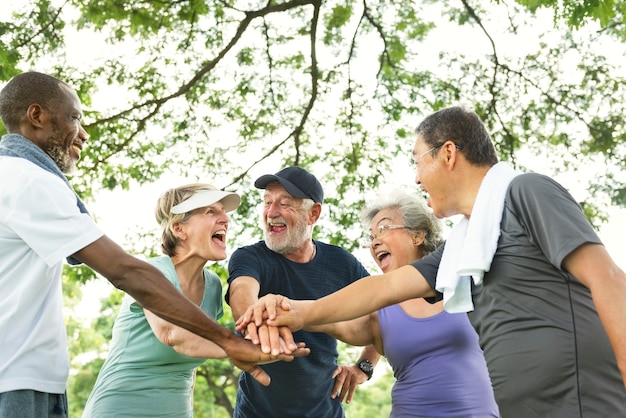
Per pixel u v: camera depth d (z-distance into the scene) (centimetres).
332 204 1137
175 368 357
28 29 970
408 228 397
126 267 281
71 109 300
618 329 241
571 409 257
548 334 261
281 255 416
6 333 265
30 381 265
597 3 792
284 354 325
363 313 325
